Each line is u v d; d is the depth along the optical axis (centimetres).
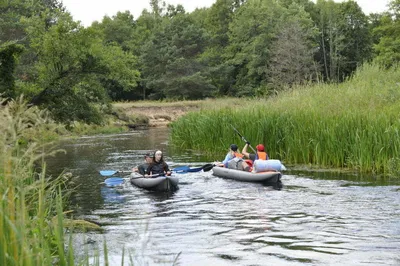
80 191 1312
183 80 6956
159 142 2908
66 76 2247
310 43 6500
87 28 2300
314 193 1171
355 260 663
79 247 713
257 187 1302
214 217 960
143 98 7712
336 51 6788
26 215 345
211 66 7569
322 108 1830
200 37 7694
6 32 3881
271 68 5744
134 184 1409
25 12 3991
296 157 1694
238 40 7394
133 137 3366
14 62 2094
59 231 346
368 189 1190
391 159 1402
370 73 2395
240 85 7106
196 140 2356
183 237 809
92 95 2358
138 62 7581
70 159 2100
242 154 1648
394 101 1848
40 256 306
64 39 2255
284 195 1165
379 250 707
